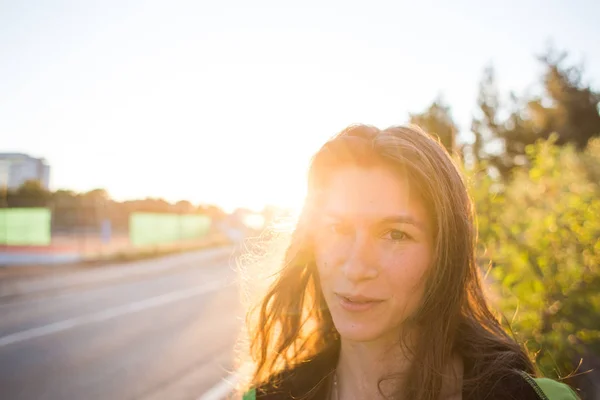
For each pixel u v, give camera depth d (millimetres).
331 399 1127
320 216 1032
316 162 1027
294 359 1238
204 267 24281
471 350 992
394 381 1030
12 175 36781
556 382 967
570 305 3670
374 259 964
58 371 7801
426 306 987
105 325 11281
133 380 7270
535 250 3832
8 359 8562
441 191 977
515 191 4480
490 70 27500
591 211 3889
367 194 970
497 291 3727
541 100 28031
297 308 1260
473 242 1095
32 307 13672
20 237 25156
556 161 4547
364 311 972
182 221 34375
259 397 1173
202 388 6797
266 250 1441
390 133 1039
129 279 19781
